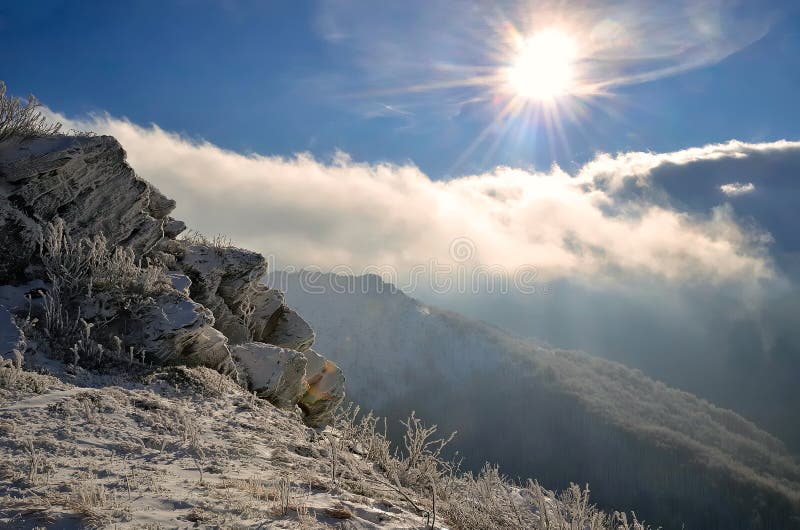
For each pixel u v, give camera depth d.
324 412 16.53
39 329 10.05
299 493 5.80
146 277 12.04
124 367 10.02
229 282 15.88
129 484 5.32
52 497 4.73
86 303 10.98
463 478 7.84
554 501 5.74
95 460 6.07
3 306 9.78
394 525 5.38
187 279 13.66
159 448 6.91
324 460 8.02
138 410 8.09
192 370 10.86
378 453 9.38
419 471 8.01
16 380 8.02
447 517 6.37
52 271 11.28
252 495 5.43
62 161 11.85
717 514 130.50
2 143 11.88
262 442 8.15
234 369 12.66
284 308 18.20
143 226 14.22
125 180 13.42
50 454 6.00
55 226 11.66
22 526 4.14
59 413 7.29
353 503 5.77
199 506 4.90
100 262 11.92
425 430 8.55
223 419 9.03
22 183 11.58
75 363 9.38
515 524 6.13
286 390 14.16
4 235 10.80
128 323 11.09
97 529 4.19
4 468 5.32
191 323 11.43
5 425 6.50
